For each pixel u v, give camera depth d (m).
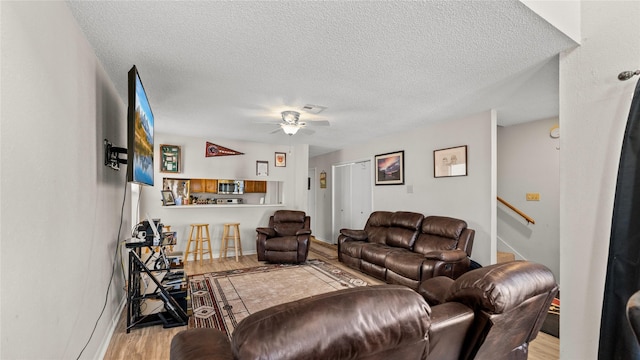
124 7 1.56
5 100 0.98
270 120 4.10
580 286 1.91
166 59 2.21
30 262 1.13
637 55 1.68
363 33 1.85
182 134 5.21
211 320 2.73
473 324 1.11
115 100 2.68
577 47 1.97
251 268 4.65
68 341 1.52
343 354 0.77
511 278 1.10
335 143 6.12
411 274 3.47
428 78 2.59
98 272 2.08
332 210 7.29
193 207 5.19
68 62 1.55
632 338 1.52
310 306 0.77
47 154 1.28
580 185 1.93
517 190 4.35
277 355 0.69
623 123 1.73
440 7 1.58
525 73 2.48
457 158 4.04
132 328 2.55
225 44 1.99
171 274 3.07
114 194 2.58
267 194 6.52
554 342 2.35
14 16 1.03
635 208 1.57
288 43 1.98
